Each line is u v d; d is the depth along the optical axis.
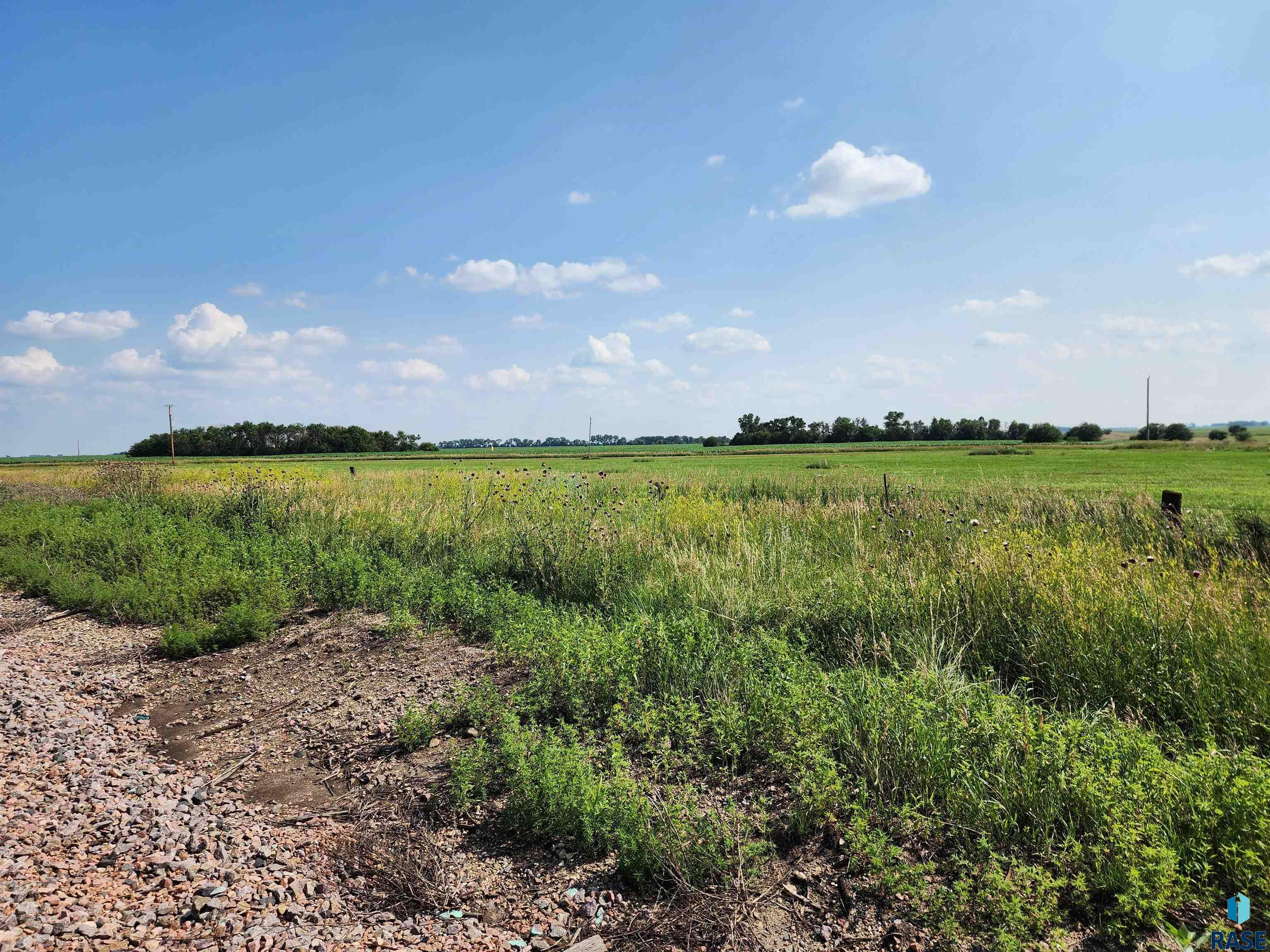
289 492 15.58
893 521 10.16
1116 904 3.03
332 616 8.43
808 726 4.33
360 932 3.10
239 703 6.12
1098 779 3.48
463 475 19.11
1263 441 75.00
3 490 21.75
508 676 6.15
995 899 2.96
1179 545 8.52
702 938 3.03
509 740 4.40
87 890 3.32
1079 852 3.17
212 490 17.30
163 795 4.46
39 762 4.85
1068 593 5.96
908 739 4.14
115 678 6.77
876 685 4.84
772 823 3.80
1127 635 5.41
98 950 2.85
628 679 5.41
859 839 3.35
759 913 3.16
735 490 18.81
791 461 54.12
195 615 8.45
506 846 3.83
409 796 4.38
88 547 11.71
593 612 7.74
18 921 3.00
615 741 4.52
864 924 3.06
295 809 4.34
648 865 3.45
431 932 3.12
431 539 11.49
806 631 6.55
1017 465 38.22
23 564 10.80
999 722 4.14
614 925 3.15
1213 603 5.52
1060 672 5.39
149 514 14.25
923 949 2.89
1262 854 2.96
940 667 5.49
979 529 8.90
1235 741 4.20
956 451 71.62
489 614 7.70
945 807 3.79
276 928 3.10
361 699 6.00
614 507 12.43
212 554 10.68
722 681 5.37
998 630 6.10
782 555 8.66
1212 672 4.84
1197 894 2.98
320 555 10.12
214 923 3.11
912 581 6.93
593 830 3.73
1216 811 3.14
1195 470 29.95
